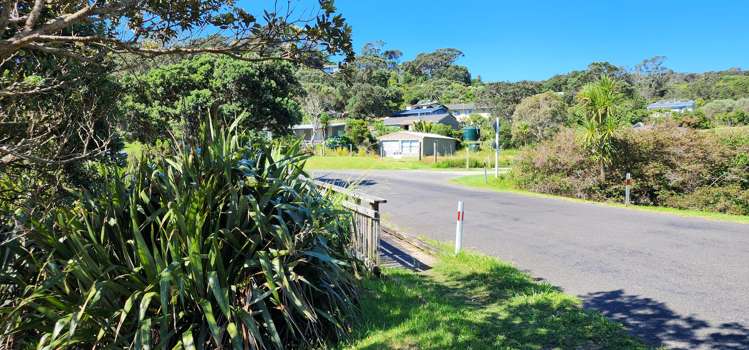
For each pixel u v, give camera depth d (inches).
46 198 171.0
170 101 655.8
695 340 169.3
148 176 182.4
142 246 147.6
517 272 257.6
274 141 221.8
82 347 149.6
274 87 743.1
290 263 163.3
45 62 153.6
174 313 142.2
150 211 170.1
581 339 168.6
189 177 175.5
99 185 195.3
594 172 700.7
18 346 157.5
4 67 165.0
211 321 139.9
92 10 96.8
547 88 4527.6
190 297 152.2
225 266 165.8
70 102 166.2
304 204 187.2
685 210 561.9
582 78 4087.1
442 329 174.9
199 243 156.1
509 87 3110.2
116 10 98.7
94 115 180.4
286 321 155.5
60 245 159.8
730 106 2716.5
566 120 2003.0
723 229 404.8
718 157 617.3
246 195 174.7
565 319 187.0
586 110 705.6
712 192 608.1
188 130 195.9
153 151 202.1
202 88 678.5
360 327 179.0
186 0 111.2
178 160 181.9
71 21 95.7
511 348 160.7
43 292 150.5
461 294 224.1
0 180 168.2
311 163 1387.8
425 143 1927.9
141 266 150.6
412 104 4594.0
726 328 180.5
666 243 343.6
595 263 283.7
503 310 200.1
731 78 4242.1
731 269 269.1
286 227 167.9
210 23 113.3
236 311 150.1
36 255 173.0
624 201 666.2
